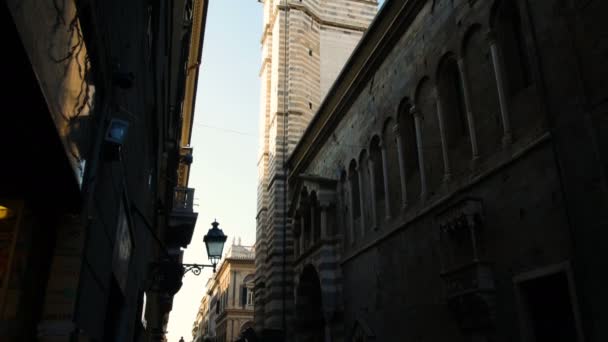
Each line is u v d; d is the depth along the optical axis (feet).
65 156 14.01
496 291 40.98
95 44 16.34
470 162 46.83
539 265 36.35
